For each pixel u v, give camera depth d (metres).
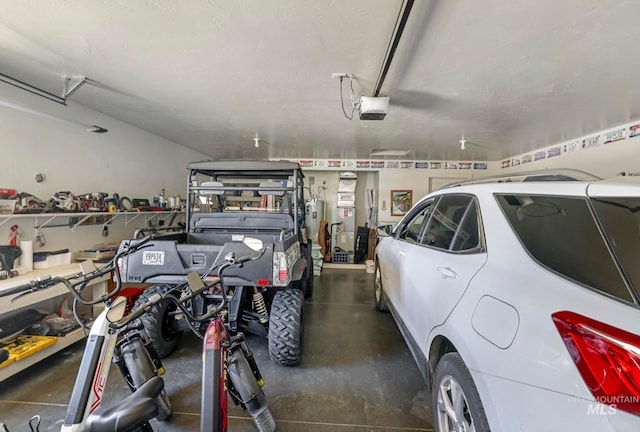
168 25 1.96
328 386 2.20
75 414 1.21
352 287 5.16
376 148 6.03
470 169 7.30
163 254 2.15
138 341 1.75
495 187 1.54
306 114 3.83
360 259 7.41
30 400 2.02
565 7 1.73
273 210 3.51
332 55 2.31
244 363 1.64
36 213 2.79
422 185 7.32
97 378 1.30
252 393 1.60
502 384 1.01
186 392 2.12
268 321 2.46
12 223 2.84
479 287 1.26
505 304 1.09
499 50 2.22
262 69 2.57
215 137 5.23
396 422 1.84
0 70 2.63
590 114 3.71
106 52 2.32
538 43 2.12
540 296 0.98
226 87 2.97
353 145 5.77
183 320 2.57
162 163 5.32
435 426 1.49
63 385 2.19
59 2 1.73
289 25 1.94
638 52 2.23
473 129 4.45
